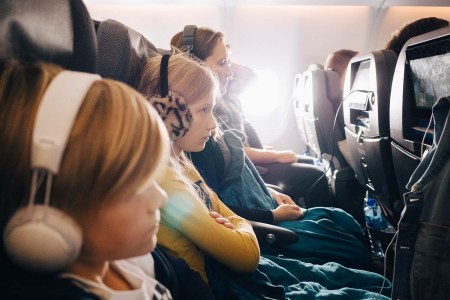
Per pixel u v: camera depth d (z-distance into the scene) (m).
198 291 0.80
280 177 2.33
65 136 0.38
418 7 4.21
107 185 0.42
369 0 4.01
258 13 4.08
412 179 0.78
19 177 0.40
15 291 0.42
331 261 1.38
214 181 1.53
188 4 4.02
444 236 0.71
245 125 2.73
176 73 1.03
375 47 4.32
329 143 2.52
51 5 0.58
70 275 0.47
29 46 0.53
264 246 1.36
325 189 2.33
